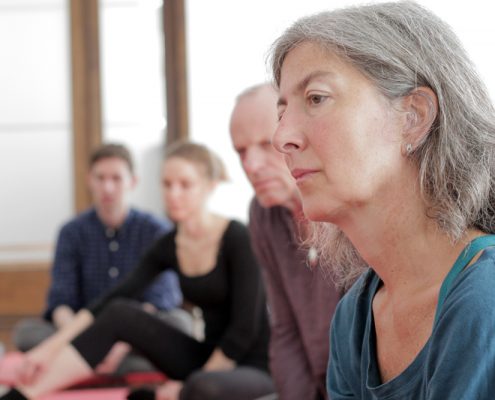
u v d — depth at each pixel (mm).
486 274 821
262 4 5215
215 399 2451
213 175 2824
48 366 2596
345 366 1085
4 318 5387
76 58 5469
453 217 901
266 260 1906
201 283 2762
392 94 899
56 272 3877
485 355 785
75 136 5492
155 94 5406
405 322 956
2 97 5629
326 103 906
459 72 913
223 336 2674
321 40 910
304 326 1774
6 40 5613
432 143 910
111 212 3867
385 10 930
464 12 4844
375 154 902
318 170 915
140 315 2713
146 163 5441
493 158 911
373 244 953
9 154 5633
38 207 5613
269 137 1755
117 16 5430
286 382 1876
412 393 906
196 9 5273
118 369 3264
